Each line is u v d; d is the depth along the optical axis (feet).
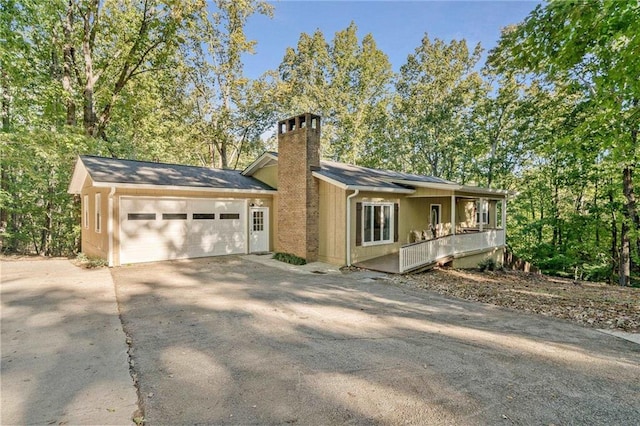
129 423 8.93
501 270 46.96
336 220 37.42
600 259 63.00
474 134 80.18
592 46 17.04
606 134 21.36
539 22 16.94
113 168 37.17
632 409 9.67
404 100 95.50
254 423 8.93
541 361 12.96
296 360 13.04
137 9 51.24
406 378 11.51
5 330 16.17
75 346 14.29
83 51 52.08
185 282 27.68
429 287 27.73
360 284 28.07
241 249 43.52
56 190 56.54
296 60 102.94
